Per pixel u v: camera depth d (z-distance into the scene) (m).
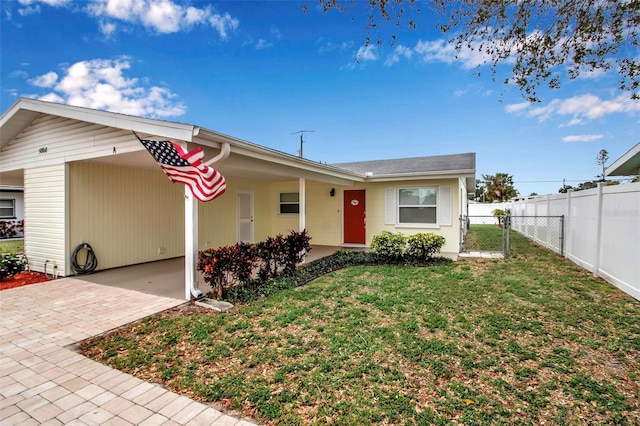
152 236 9.19
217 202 10.78
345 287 6.07
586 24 3.92
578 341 3.70
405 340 3.72
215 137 5.17
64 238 7.22
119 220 8.33
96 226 7.81
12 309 4.98
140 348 3.62
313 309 4.84
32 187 7.90
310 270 7.53
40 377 3.04
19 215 17.48
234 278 5.64
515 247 11.80
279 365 3.19
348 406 2.54
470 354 3.40
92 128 6.60
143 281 6.81
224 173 8.90
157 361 3.31
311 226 13.02
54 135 7.37
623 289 5.64
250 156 6.39
